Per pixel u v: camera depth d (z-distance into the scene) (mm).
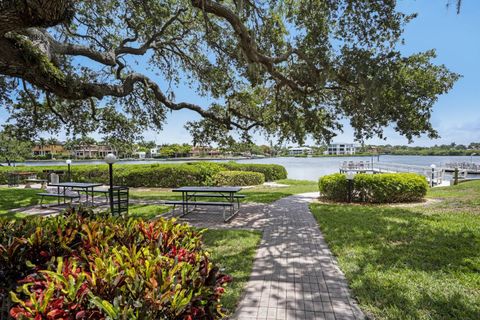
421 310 2607
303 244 4730
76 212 3096
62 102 9172
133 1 6832
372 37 5891
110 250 1935
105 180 16875
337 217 6660
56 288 1375
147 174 15828
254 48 5496
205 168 15969
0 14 2732
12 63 4156
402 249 4234
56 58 5441
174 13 8164
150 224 2445
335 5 5523
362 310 2666
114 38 8203
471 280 3186
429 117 6648
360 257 3967
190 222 6574
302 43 6445
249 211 7824
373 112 6262
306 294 2988
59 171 16422
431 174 13953
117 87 6539
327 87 7305
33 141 10008
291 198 10281
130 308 1228
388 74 5441
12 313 1287
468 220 5867
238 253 4270
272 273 3533
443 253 4031
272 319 2541
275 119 9227
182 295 1362
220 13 4898
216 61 9070
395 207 8000
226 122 9328
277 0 5863
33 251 2094
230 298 2869
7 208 8492
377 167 20891
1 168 18531
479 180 14000
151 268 1521
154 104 10297
